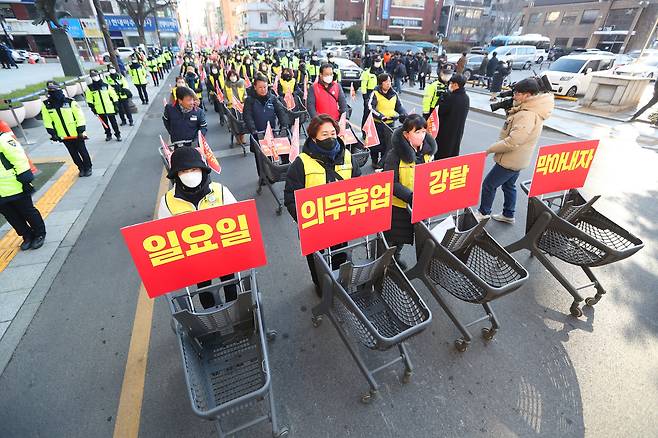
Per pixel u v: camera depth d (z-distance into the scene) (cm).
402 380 263
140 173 648
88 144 821
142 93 1354
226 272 226
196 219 201
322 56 2841
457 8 5197
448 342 296
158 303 335
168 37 5544
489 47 3353
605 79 1122
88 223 471
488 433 230
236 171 663
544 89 388
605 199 532
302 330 308
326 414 242
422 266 304
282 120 582
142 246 193
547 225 319
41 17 1491
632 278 363
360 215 258
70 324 310
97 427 232
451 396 253
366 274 267
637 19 3856
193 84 1200
